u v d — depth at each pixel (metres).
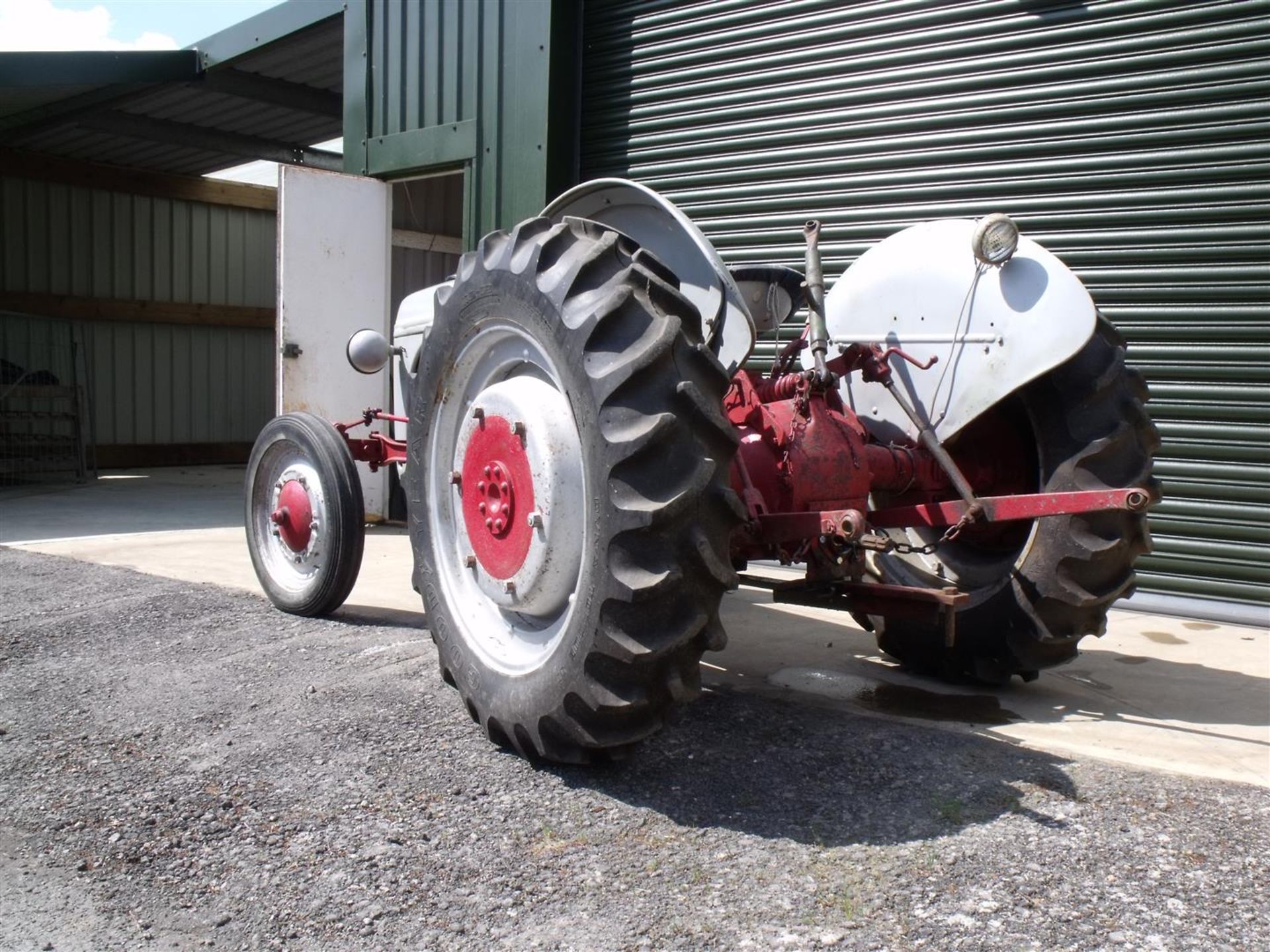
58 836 2.19
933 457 3.23
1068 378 3.08
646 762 2.51
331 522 3.98
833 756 2.57
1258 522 4.52
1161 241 4.65
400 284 9.52
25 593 4.60
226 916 1.87
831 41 5.49
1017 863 2.03
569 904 1.88
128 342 13.77
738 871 2.00
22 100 10.45
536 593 2.49
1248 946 1.75
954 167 5.14
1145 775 2.52
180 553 5.84
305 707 2.95
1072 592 3.02
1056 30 4.84
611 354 2.24
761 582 2.99
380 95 7.18
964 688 3.35
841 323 3.50
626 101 6.33
